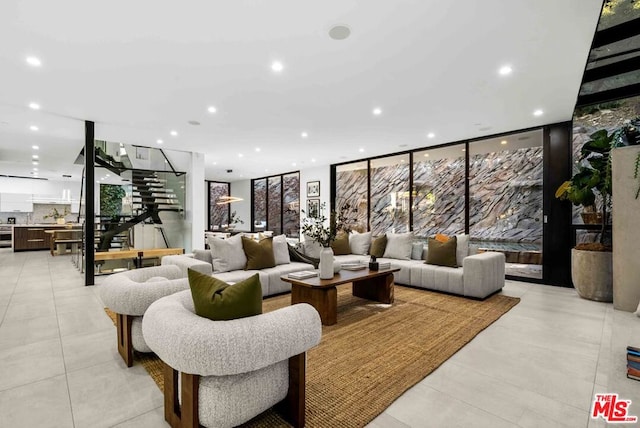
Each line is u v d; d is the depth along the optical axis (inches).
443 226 272.4
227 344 53.6
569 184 178.1
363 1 84.7
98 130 214.5
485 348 106.3
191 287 66.4
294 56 114.4
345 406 73.6
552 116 186.5
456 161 265.3
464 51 111.2
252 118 188.5
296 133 224.2
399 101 160.9
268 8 87.4
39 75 128.7
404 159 300.4
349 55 113.9
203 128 210.4
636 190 123.0
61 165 356.8
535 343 110.2
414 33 99.9
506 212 243.1
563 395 78.0
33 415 69.8
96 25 95.3
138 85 139.3
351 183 347.6
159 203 319.9
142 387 81.7
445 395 78.5
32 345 107.3
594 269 162.6
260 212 495.5
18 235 385.7
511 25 95.7
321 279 139.9
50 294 175.8
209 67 122.6
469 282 168.6
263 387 62.3
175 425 64.7
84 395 77.9
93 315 139.3
